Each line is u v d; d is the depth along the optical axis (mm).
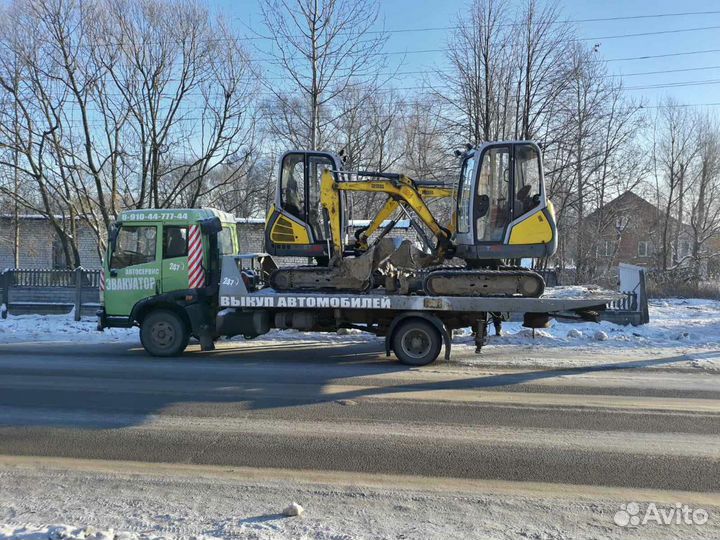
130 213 9820
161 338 9758
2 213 25172
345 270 9680
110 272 9812
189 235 9625
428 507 3906
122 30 18719
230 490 4195
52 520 3680
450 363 9164
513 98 22953
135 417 6098
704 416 6168
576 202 26422
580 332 11969
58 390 7316
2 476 4469
